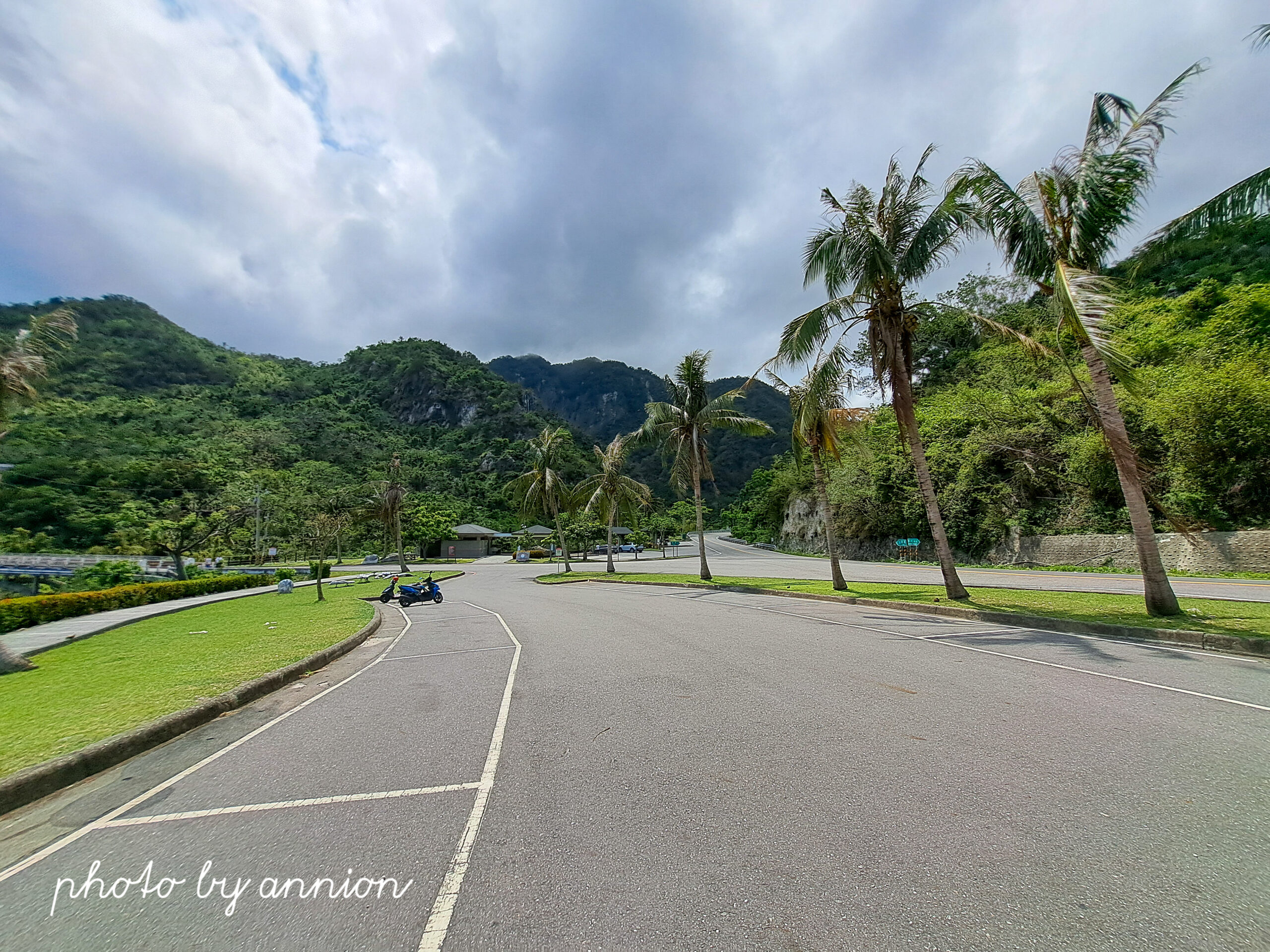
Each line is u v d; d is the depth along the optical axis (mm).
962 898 2553
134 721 5566
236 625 13734
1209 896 2508
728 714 5355
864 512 40219
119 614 15977
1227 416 18719
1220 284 24781
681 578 25438
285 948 2438
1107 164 9672
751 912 2520
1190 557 19484
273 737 5426
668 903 2605
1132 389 9195
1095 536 23250
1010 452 28891
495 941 2416
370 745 5055
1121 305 10336
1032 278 10992
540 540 71250
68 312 11414
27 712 6023
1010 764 3996
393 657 9461
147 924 2652
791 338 13703
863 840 3068
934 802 3467
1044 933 2312
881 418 41125
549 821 3453
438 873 2953
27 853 3387
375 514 49438
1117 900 2506
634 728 5086
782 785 3785
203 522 34094
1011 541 27891
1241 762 3934
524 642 10258
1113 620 9172
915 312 13789
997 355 35562
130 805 4023
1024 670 6664
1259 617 8930
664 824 3344
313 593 25234
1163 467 21500
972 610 11141
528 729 5246
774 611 13438
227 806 3924
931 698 5645
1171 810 3293
